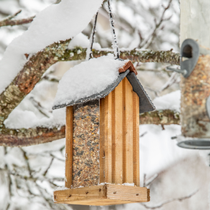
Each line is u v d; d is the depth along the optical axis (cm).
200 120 315
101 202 325
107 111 319
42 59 367
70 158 337
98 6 352
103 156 315
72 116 344
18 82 371
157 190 649
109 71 324
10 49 371
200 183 648
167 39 709
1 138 393
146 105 354
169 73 625
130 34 695
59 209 588
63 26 361
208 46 332
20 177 570
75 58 389
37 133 396
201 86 322
